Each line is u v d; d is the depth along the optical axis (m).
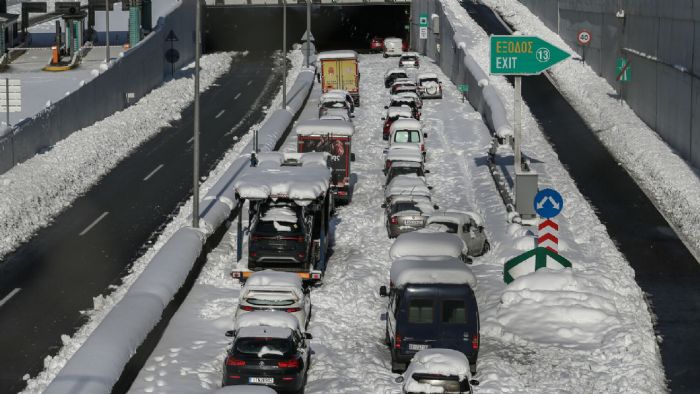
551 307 47.84
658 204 69.75
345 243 62.03
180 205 69.50
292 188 52.53
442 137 97.12
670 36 87.31
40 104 93.00
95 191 73.62
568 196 70.56
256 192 52.41
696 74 78.75
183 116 106.12
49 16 157.75
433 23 151.62
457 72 127.06
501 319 47.59
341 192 70.06
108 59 113.19
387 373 40.88
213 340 44.28
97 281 52.94
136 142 91.50
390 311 43.59
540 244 52.84
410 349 40.25
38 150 82.06
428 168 83.94
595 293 49.94
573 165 81.81
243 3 161.25
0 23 117.12
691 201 69.44
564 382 39.69
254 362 36.84
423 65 148.25
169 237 61.00
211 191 69.25
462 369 35.00
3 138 74.56
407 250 49.47
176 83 124.94
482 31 144.50
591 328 46.16
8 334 45.19
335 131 69.75
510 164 81.88
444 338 40.31
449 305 40.59
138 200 70.88
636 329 45.44
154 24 142.88
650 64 94.62
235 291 51.59
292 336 38.22
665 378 41.22
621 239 61.81
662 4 90.06
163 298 45.84
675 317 48.62
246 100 116.44
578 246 59.22
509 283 52.50
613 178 77.19
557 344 44.44
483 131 98.75
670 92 87.06
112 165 82.38
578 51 132.88
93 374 35.94
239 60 152.25
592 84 116.06
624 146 87.56
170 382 39.12
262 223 52.00
